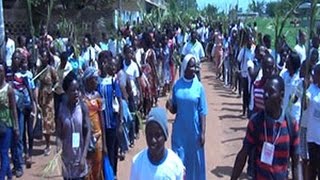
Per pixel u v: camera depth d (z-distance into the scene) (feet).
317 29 38.24
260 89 23.80
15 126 26.63
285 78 25.45
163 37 60.49
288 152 16.25
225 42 75.61
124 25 92.73
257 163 16.40
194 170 23.61
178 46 76.33
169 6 130.00
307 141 23.20
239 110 50.55
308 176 23.40
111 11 91.56
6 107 26.11
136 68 37.73
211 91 64.44
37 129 34.53
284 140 16.07
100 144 23.04
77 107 20.92
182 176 13.56
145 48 50.37
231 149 35.24
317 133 22.90
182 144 23.48
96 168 22.98
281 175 16.16
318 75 22.86
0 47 47.37
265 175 16.20
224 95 61.00
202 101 23.44
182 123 23.40
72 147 20.75
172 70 60.13
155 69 48.49
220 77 77.56
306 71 22.29
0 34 52.80
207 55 102.37
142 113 41.78
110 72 26.53
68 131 20.74
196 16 153.99
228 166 31.19
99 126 23.04
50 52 37.81
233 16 100.37
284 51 33.91
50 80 32.91
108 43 58.44
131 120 34.19
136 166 13.51
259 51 35.68
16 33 85.30
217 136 39.17
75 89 20.71
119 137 27.91
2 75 25.94
